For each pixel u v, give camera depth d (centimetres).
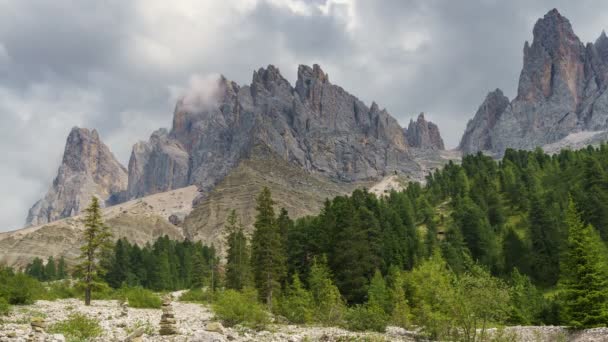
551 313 6925
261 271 9019
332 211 10862
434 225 14212
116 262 15700
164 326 3566
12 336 2873
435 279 5809
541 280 10862
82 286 7469
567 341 4856
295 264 10331
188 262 18050
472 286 3616
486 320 3659
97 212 8000
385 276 9331
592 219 11538
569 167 16912
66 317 4706
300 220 13888
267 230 9300
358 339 4175
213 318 5109
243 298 5100
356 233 9556
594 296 5531
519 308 7219
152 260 16662
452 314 3716
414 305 6969
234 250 11844
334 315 5819
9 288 6241
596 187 12875
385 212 13262
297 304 6081
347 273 9112
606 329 4925
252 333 4156
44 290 8319
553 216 12062
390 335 4850
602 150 17800
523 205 14775
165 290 14888
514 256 11488
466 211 13338
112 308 6688
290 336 3994
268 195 9800
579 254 5938
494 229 13612
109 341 3133
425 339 4753
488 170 19888
